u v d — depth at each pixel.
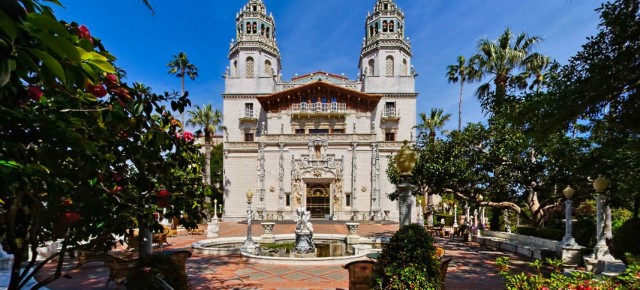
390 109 42.81
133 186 4.31
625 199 11.49
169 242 20.39
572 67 6.51
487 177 16.75
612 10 5.53
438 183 18.03
